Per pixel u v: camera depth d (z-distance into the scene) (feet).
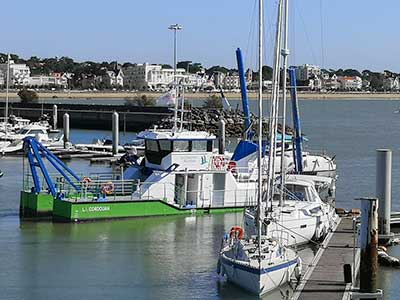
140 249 112.68
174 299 88.12
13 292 91.04
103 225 128.77
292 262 90.27
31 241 116.98
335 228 122.11
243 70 172.55
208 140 140.46
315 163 201.77
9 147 256.93
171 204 135.95
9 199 158.51
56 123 389.60
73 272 99.86
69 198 131.44
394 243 118.32
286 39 123.44
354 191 182.09
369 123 498.69
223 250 94.94
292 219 109.91
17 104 462.60
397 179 202.28
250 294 87.45
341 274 93.15
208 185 140.26
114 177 164.76
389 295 91.86
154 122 374.43
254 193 142.82
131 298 88.84
